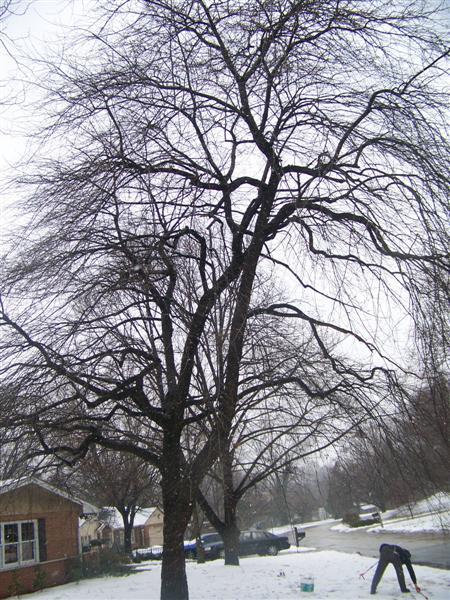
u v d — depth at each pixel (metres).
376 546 24.08
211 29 7.89
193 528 22.53
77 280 7.11
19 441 7.24
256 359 8.15
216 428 7.06
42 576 18.70
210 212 7.99
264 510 22.89
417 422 7.08
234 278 6.60
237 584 12.25
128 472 14.43
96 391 7.68
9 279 7.06
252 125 8.33
